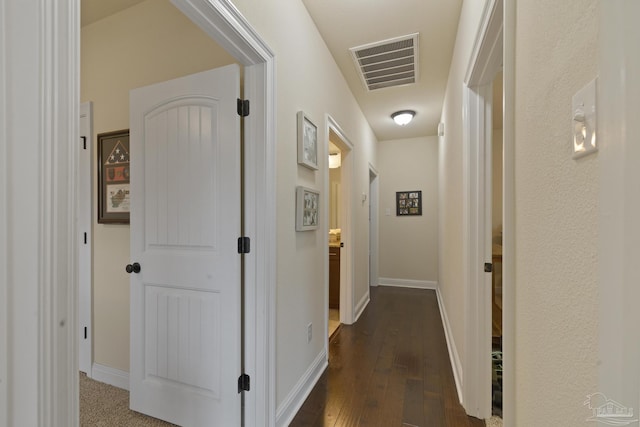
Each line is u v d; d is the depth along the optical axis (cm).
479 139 171
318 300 223
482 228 170
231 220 146
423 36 230
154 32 193
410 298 439
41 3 59
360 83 309
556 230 62
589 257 50
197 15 111
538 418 71
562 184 60
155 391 163
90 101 213
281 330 164
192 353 155
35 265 59
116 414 171
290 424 166
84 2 195
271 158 152
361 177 388
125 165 198
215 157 149
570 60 56
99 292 209
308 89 205
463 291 185
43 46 59
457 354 213
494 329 257
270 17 152
